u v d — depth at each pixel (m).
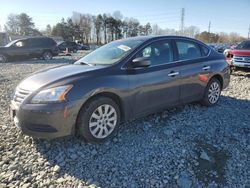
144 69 4.29
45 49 19.75
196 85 5.21
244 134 4.48
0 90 7.47
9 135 4.17
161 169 3.43
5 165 3.40
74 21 83.06
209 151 3.91
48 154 3.65
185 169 3.46
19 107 3.54
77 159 3.56
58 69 4.17
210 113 5.31
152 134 4.30
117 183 3.13
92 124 3.78
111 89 3.85
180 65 4.86
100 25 85.81
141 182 3.17
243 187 3.21
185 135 4.33
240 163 3.67
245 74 11.32
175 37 5.00
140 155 3.71
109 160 3.56
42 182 3.10
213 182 3.27
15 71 12.20
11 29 81.56
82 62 4.54
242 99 6.50
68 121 3.53
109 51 4.57
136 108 4.25
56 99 3.46
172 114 5.14
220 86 5.88
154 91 4.43
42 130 3.50
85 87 3.62
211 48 5.84
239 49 11.31
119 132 4.32
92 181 3.14
